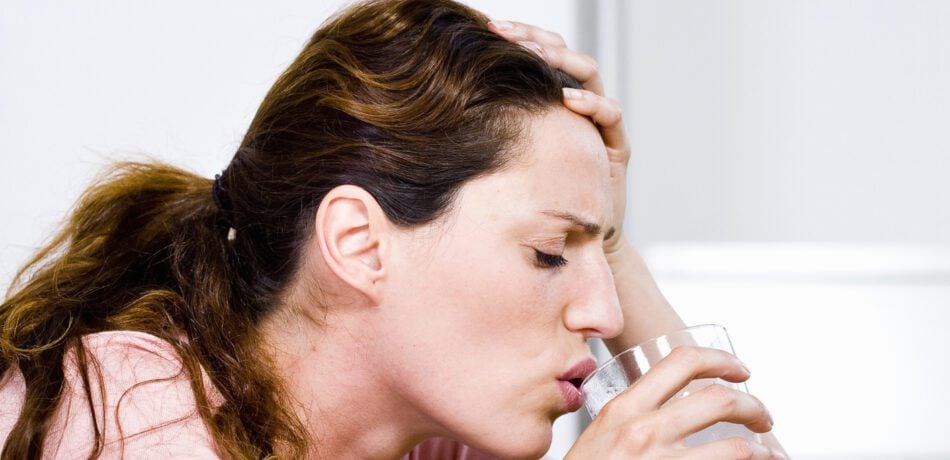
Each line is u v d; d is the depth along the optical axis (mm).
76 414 1020
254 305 1132
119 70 2205
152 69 2217
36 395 1038
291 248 1105
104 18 2199
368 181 1056
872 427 2797
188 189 1302
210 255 1163
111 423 1004
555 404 1097
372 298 1062
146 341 1075
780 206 2771
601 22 2553
